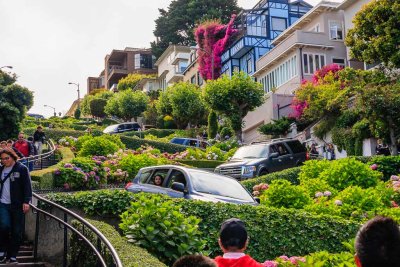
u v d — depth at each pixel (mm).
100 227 9078
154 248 8125
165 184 12023
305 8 61188
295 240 10031
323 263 6441
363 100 27172
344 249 10016
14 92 42281
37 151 28531
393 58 29078
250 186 18250
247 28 58531
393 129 26828
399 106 26297
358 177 15898
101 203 11188
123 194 11211
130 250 7359
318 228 10156
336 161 16609
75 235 9391
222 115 48250
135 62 115500
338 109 36344
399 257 2971
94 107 85438
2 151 9367
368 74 30594
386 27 29250
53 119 79062
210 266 3123
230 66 60750
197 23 96688
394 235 3037
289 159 23141
